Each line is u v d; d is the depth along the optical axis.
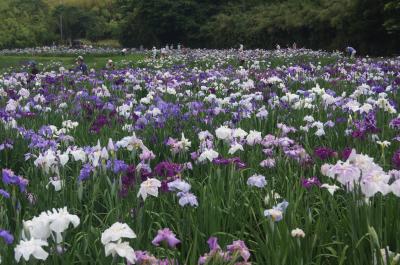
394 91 8.53
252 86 8.66
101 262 2.54
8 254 2.43
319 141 5.30
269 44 39.16
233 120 5.86
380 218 2.67
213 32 46.69
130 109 6.84
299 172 4.04
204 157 3.80
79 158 3.83
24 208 3.42
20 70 20.36
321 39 33.34
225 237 2.94
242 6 46.72
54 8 83.75
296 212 3.08
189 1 50.22
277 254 2.51
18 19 77.06
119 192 3.38
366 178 2.66
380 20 27.48
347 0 28.92
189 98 8.67
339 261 2.58
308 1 36.44
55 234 2.43
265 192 3.64
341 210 3.21
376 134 4.88
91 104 7.66
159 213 3.30
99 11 85.69
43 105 7.62
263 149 4.43
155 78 10.45
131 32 57.94
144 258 2.34
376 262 2.44
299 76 11.38
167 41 53.78
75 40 76.06
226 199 3.50
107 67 16.42
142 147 3.98
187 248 2.94
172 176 3.58
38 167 3.92
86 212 3.34
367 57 22.53
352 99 6.60
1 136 5.32
